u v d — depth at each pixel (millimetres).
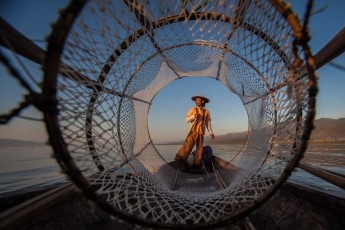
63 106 988
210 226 1187
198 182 3041
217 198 1689
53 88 816
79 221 1498
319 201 1561
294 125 1304
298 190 1765
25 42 1035
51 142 876
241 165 3029
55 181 5598
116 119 2035
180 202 1706
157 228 1173
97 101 1515
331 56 1489
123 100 2209
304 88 1049
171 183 2814
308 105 990
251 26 1279
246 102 3207
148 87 3059
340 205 1399
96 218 1570
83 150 1248
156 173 2775
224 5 1270
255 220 1704
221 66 2807
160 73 3023
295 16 870
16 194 1768
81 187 995
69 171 940
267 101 2016
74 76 1137
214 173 3828
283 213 1669
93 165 1420
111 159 1775
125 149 2246
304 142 1034
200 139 4492
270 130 1962
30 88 752
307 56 917
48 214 1417
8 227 958
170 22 1586
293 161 1094
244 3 1162
